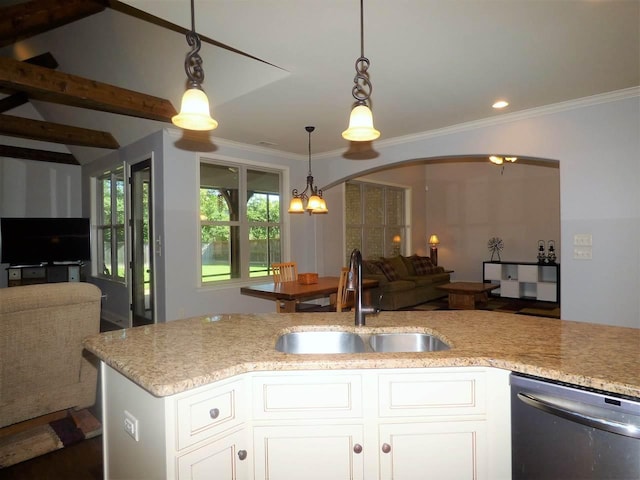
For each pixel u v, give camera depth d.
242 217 5.31
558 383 1.20
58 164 6.71
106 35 4.28
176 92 3.85
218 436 1.23
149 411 1.21
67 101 3.57
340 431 1.31
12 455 2.15
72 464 2.16
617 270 3.27
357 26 2.25
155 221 4.60
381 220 7.91
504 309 6.34
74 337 2.50
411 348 1.80
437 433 1.33
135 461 1.30
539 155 3.68
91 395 2.65
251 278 5.38
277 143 5.07
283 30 2.29
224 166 5.15
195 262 4.71
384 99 3.42
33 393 2.40
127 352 1.42
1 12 3.36
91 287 2.54
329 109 3.71
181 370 1.22
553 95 3.33
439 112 3.77
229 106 3.62
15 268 6.09
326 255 6.34
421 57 2.63
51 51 5.15
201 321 1.96
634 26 2.24
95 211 6.55
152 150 4.66
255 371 1.30
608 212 3.31
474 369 1.34
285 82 3.07
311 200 3.96
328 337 1.84
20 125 4.66
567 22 2.20
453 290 6.29
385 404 1.32
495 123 3.96
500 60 2.68
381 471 1.32
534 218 7.52
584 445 1.14
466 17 2.16
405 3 2.02
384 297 6.25
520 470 1.26
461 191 8.49
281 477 1.31
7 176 6.26
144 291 5.07
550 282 7.04
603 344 1.50
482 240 8.20
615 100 3.27
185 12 2.11
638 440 1.06
